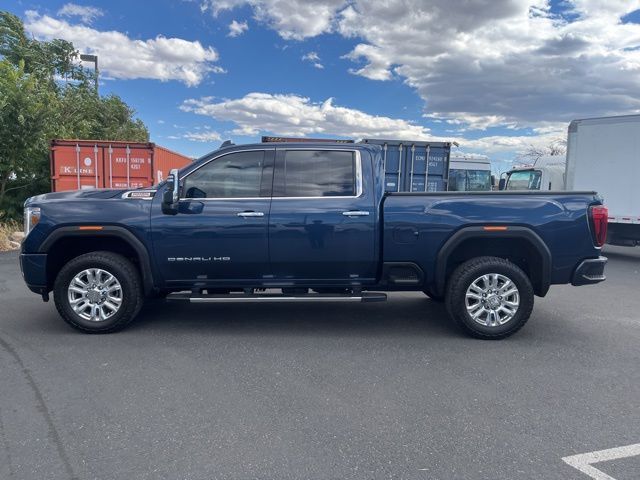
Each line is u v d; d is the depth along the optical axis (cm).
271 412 366
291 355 492
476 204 542
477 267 538
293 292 573
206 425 346
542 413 368
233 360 476
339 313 660
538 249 538
